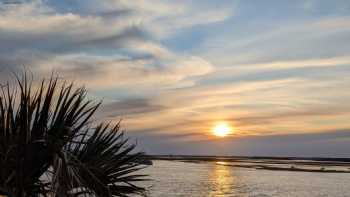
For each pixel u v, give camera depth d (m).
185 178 58.25
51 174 4.29
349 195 41.44
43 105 4.44
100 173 4.44
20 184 4.32
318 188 48.91
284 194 41.03
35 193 4.43
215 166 118.44
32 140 4.33
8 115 4.43
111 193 4.61
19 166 4.29
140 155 4.81
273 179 64.44
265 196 38.53
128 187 4.74
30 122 4.31
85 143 4.47
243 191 42.34
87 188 4.33
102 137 4.64
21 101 4.31
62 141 4.26
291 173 86.06
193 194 36.12
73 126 4.52
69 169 4.00
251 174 78.00
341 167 132.12
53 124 4.47
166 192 35.62
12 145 4.22
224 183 51.88
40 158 4.34
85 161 4.52
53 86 4.53
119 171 4.68
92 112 4.62
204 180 55.94
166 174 68.12
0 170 4.29
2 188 4.19
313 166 136.12
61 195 3.89
